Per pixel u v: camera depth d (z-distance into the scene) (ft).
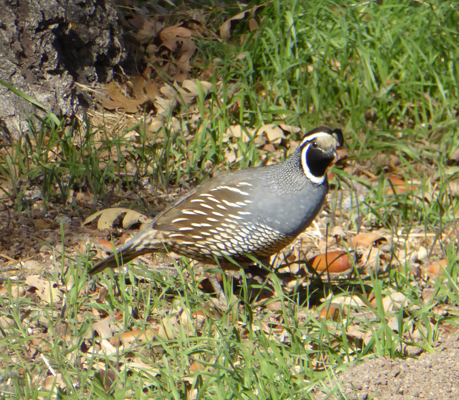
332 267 27.55
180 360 20.45
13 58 35.32
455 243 29.37
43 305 24.17
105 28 38.91
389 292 23.65
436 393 18.61
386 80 39.04
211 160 35.47
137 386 19.16
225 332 21.81
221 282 26.71
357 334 22.57
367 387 19.01
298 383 19.04
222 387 18.31
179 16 45.65
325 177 24.02
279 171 23.85
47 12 36.06
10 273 26.13
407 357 20.75
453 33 42.80
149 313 23.47
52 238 28.71
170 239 24.43
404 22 43.32
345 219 32.53
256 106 37.68
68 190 31.60
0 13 35.04
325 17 43.42
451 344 21.21
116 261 24.45
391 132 36.58
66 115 36.29
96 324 22.53
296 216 23.65
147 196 32.94
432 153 35.94
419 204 31.89
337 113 37.83
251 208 23.50
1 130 34.96
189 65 42.06
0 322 22.54
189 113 39.09
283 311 21.99
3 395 18.65
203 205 23.91
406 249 26.84
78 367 20.39
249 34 42.11
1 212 30.35
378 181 35.12
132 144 35.50
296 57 40.16
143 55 41.93
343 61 38.75
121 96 38.88
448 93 39.55
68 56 38.11
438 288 23.53
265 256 24.64
